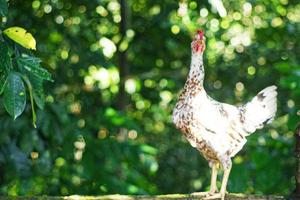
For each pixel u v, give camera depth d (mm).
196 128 4672
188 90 4699
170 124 11266
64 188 8250
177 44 10109
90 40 9023
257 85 11047
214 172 4902
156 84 10461
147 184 8688
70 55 8703
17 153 7301
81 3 8648
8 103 3951
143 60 10414
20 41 4066
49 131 7363
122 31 9531
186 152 11586
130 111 10742
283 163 8617
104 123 8562
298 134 4801
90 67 8938
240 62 11031
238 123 4746
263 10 10594
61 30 8477
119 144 8344
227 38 10742
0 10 4121
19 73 4023
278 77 10969
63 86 8797
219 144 4695
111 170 8281
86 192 8211
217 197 4805
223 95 11078
